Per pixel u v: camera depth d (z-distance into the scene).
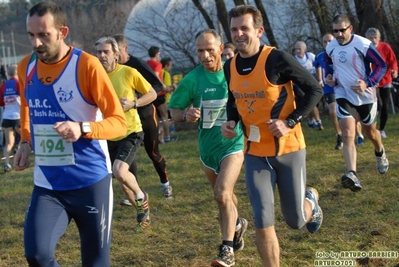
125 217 6.12
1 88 10.23
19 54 29.75
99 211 3.25
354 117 6.21
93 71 3.13
